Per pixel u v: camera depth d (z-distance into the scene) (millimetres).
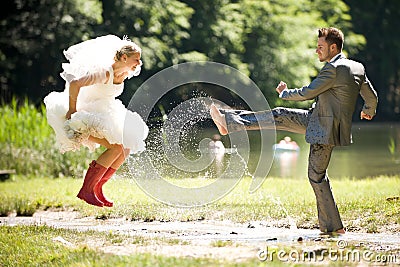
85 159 27266
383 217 15648
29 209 18234
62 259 11852
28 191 21469
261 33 56625
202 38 53750
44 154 27875
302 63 57031
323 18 62281
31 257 12250
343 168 30312
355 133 49469
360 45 67250
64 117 13656
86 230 14586
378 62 70438
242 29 55094
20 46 47000
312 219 15859
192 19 54062
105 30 48625
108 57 13789
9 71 48406
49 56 47719
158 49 48688
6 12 47219
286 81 56344
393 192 19250
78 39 47062
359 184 22906
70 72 13836
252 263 11047
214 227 15422
